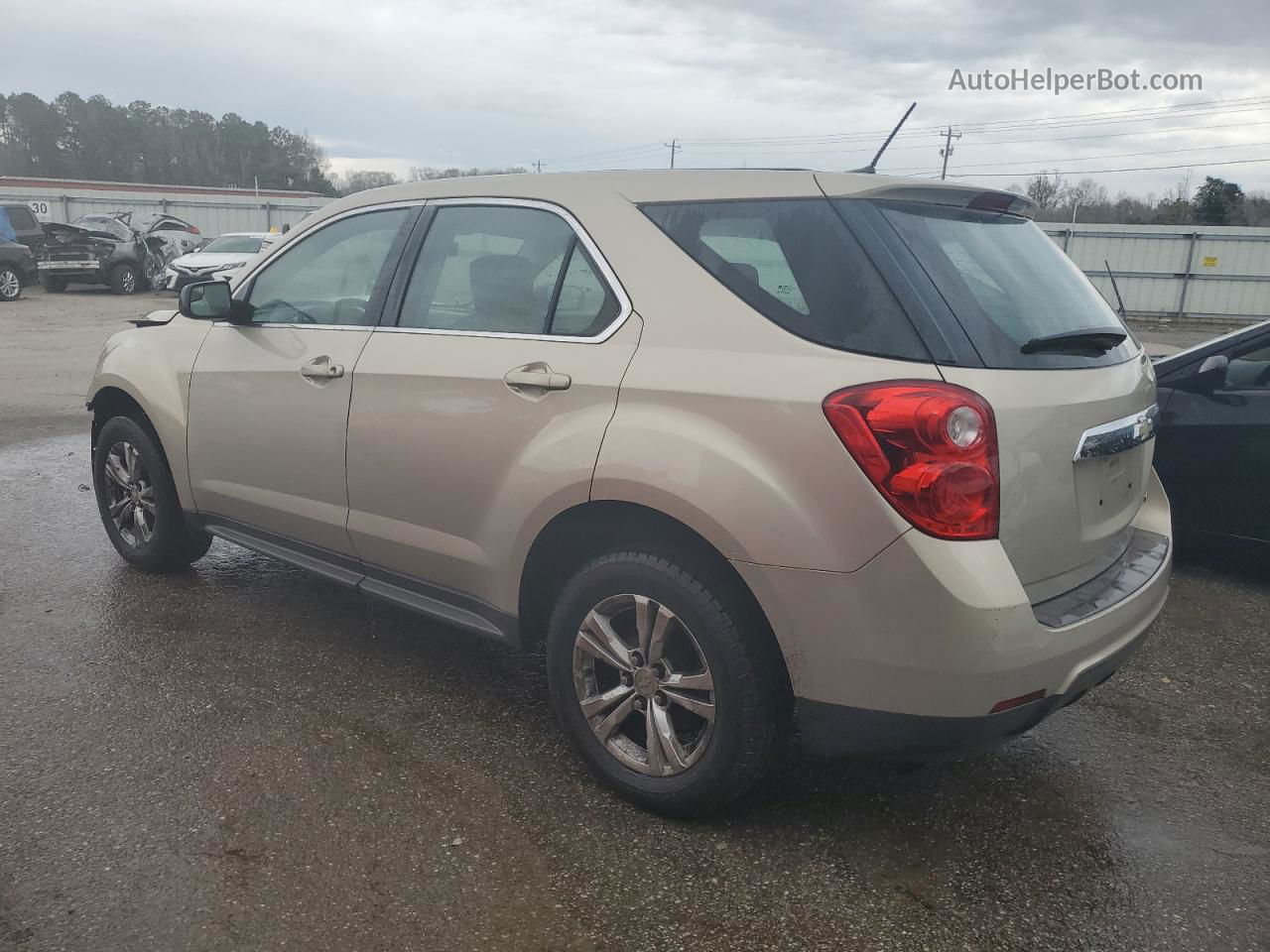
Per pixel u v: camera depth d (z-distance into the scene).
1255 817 2.93
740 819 2.84
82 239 24.22
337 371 3.51
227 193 50.06
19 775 2.96
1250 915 2.47
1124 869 2.66
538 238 3.13
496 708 3.49
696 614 2.63
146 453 4.48
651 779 2.81
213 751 3.13
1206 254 28.23
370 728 3.32
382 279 3.55
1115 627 2.62
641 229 2.89
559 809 2.87
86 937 2.29
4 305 20.92
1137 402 2.94
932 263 2.56
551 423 2.89
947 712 2.37
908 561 2.33
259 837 2.69
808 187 2.68
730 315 2.65
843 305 2.50
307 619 4.27
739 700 2.60
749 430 2.51
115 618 4.21
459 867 2.59
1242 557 5.11
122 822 2.74
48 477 6.68
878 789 3.03
